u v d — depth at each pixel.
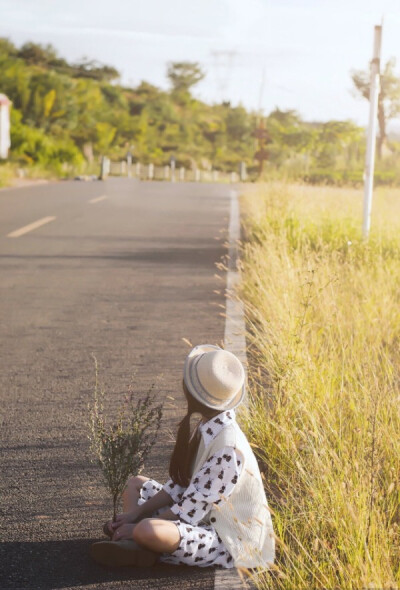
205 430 3.43
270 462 4.46
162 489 3.65
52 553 3.64
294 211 13.84
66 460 4.69
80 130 68.38
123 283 10.38
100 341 7.52
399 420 4.63
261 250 10.83
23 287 10.07
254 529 3.45
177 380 6.34
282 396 5.20
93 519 3.98
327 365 5.73
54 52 111.50
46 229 15.95
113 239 14.59
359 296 8.48
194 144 99.25
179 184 35.12
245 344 7.26
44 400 5.79
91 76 112.88
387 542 3.46
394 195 17.44
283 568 3.43
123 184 33.97
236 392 3.43
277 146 73.44
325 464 4.05
